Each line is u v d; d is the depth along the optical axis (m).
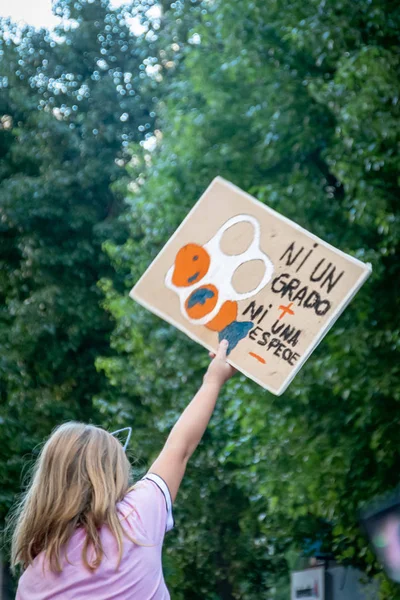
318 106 20.89
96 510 4.45
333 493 19.11
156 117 40.94
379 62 19.16
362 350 18.58
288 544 24.58
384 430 18.52
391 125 18.84
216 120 22.92
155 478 4.77
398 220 18.92
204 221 6.65
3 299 37.53
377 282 19.33
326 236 20.52
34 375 35.56
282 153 21.52
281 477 19.97
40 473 4.62
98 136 39.56
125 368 28.45
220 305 6.51
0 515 28.75
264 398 20.00
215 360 6.37
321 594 21.61
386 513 12.23
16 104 39.47
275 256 6.52
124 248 28.75
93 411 36.09
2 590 13.09
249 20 21.97
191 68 23.95
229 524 28.38
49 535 4.47
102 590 4.35
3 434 29.75
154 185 25.11
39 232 37.41
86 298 36.75
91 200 38.69
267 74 21.44
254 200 6.60
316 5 20.83
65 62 42.53
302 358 6.36
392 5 20.27
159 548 4.55
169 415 25.77
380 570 18.72
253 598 28.83
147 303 6.60
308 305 6.42
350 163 19.38
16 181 37.03
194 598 30.05
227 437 25.75
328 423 19.62
